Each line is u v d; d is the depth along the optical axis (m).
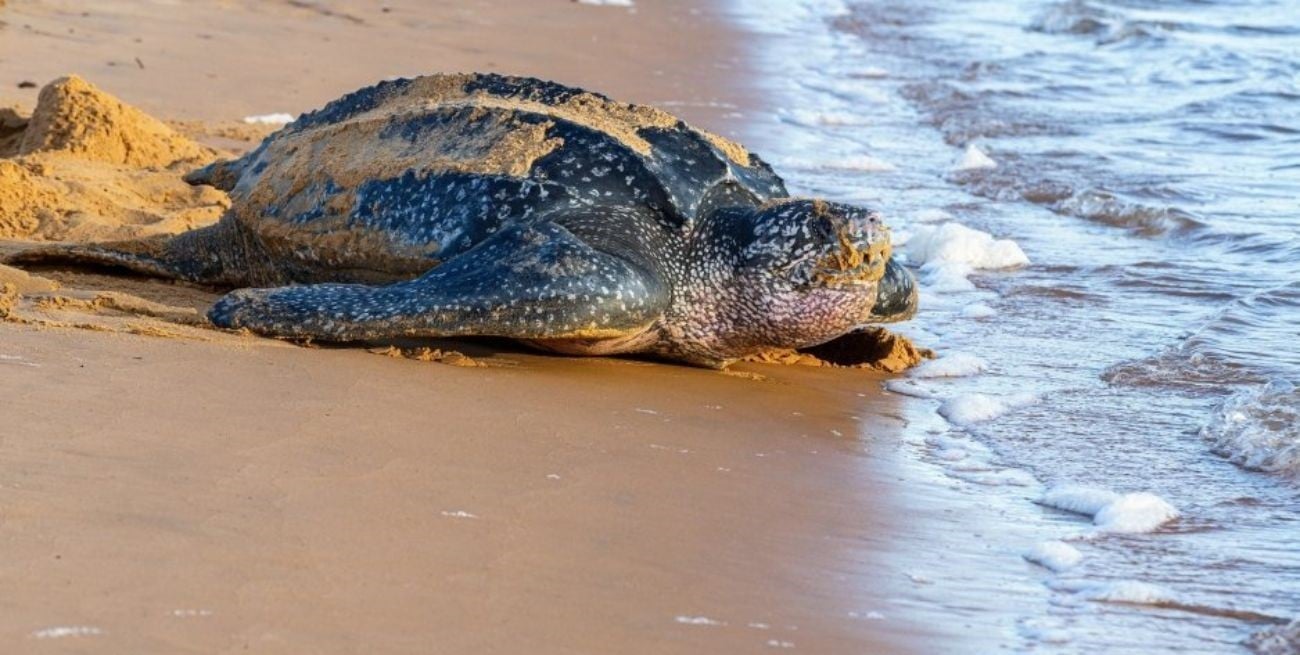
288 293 11.96
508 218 12.59
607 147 12.93
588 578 7.81
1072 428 11.72
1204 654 7.73
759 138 24.28
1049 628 7.90
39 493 7.91
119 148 17.94
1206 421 11.90
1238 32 36.03
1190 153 23.81
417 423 9.90
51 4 27.06
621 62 29.80
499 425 10.12
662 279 12.43
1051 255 17.84
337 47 27.36
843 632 7.61
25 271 13.72
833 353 13.77
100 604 6.79
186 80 23.30
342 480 8.66
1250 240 18.16
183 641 6.55
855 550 8.77
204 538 7.61
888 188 21.30
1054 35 36.72
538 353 12.47
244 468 8.63
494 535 8.18
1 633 6.41
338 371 10.91
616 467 9.62
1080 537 9.34
